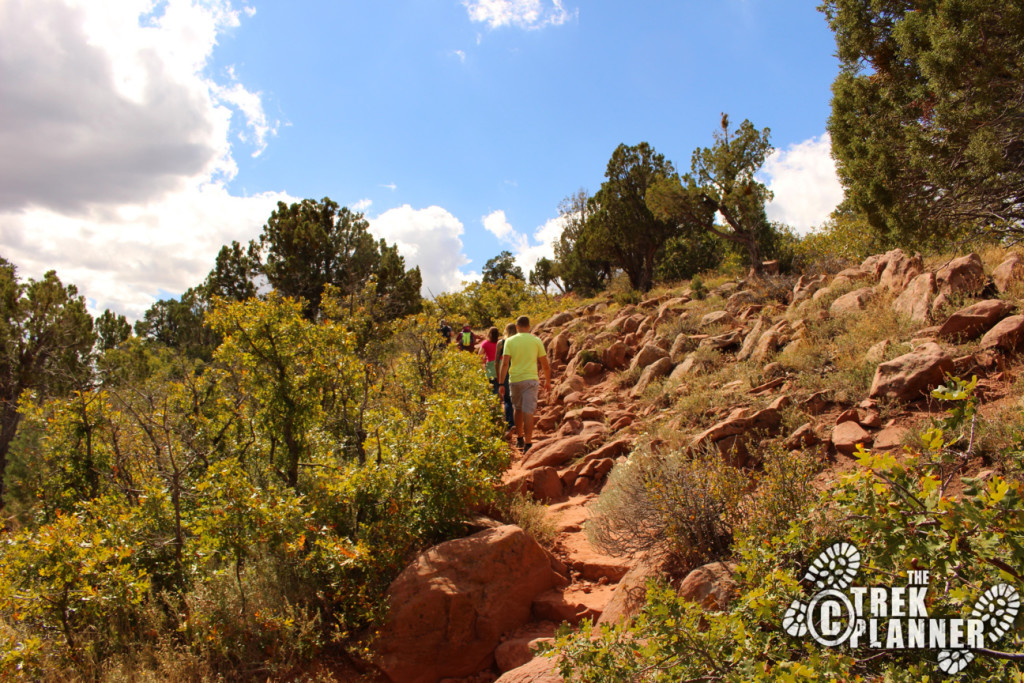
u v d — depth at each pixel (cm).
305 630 374
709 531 392
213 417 654
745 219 2066
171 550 466
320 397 638
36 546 385
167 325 5000
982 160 953
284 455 621
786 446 538
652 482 425
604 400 954
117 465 629
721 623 217
